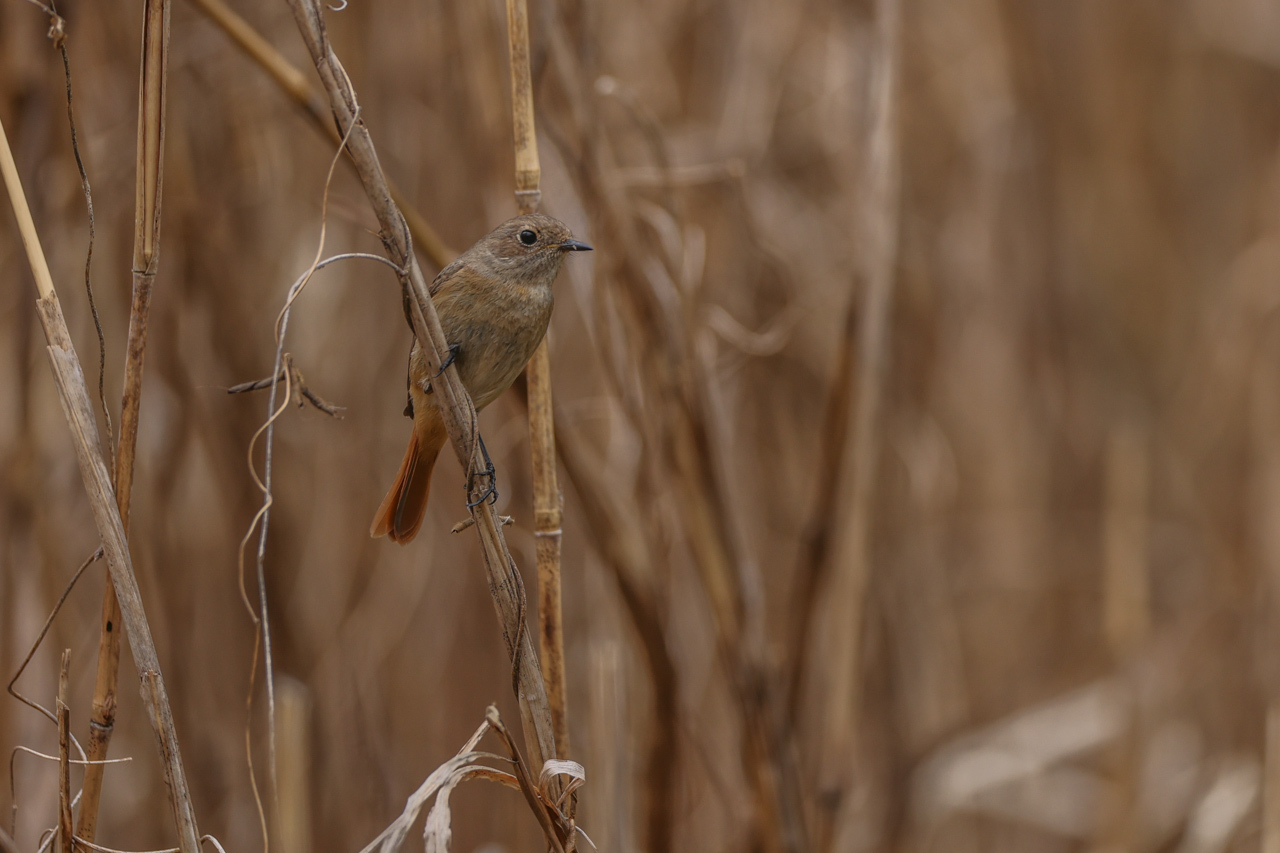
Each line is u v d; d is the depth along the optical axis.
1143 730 9.65
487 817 9.02
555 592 5.29
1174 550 13.29
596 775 6.51
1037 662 12.30
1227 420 12.84
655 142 7.21
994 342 12.17
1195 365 13.45
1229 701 11.67
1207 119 15.31
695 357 7.02
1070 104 13.46
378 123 9.20
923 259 11.73
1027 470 12.50
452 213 8.55
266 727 8.80
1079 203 13.46
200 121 8.87
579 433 8.67
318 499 9.39
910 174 12.31
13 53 7.12
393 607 9.35
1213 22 14.62
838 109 10.60
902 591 10.38
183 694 8.41
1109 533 10.47
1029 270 12.67
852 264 7.81
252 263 9.13
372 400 9.55
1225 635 11.98
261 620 4.57
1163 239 14.22
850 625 7.66
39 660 7.44
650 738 7.07
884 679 10.26
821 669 9.89
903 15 12.03
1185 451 13.30
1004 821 11.30
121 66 8.41
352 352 9.52
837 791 7.63
